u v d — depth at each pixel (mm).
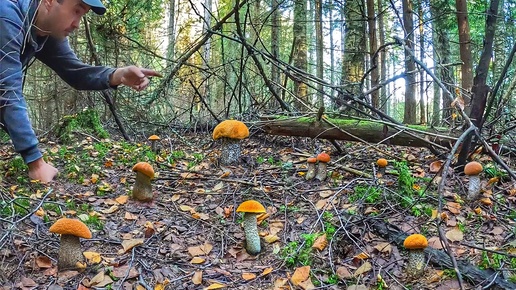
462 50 4309
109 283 1271
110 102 2869
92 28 3150
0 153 2209
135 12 3266
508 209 1697
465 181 1951
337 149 2504
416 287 1258
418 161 2246
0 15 1138
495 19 1852
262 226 1647
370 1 4500
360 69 4625
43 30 1295
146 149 2600
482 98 1943
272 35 4645
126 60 3555
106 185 1950
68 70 1498
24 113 1179
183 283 1312
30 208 1607
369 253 1408
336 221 1587
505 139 2381
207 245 1497
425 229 1529
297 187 1942
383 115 2414
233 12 2807
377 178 1887
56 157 2250
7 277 1261
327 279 1312
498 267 1288
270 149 2660
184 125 3367
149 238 1537
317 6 5930
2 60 1137
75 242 1314
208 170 2219
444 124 3141
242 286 1307
